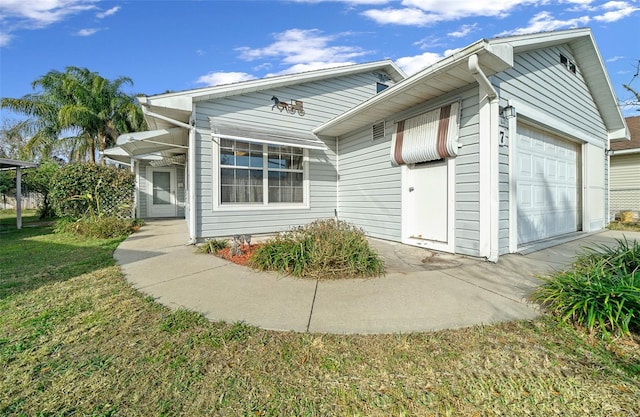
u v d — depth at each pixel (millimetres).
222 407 1767
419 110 6125
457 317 2889
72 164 10453
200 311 3111
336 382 1980
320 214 8703
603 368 2074
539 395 1831
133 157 11852
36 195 17281
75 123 15672
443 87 5254
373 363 2180
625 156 11781
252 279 4223
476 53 4121
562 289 2906
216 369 2127
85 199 9836
